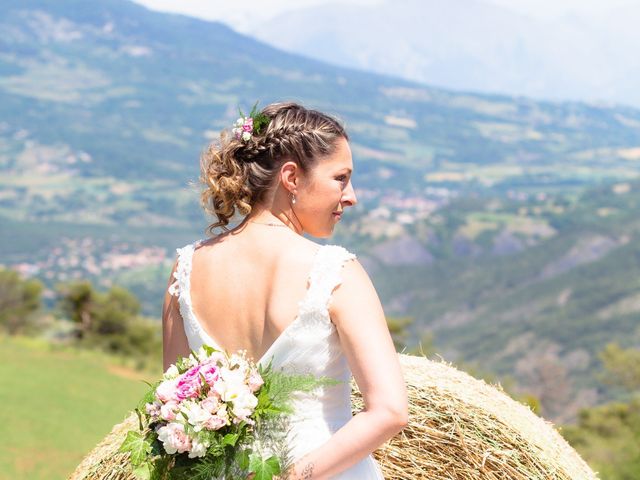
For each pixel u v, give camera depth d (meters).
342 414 2.39
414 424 3.56
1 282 50.31
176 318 2.57
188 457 2.37
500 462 3.47
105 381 31.97
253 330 2.36
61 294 48.69
